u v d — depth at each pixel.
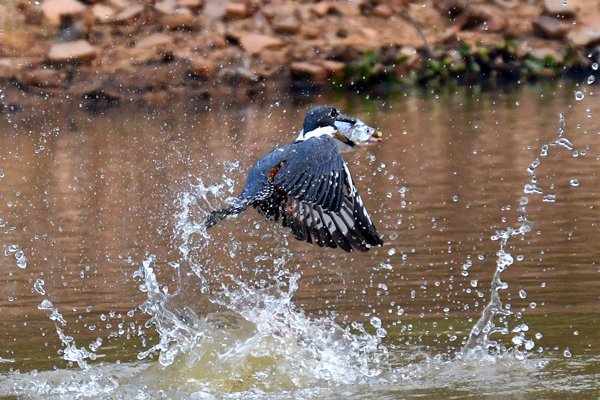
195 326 9.34
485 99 22.00
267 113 20.97
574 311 9.45
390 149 17.31
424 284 10.48
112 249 12.38
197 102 22.92
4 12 23.69
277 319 9.16
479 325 8.77
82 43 23.38
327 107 7.73
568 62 24.91
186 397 8.11
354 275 10.92
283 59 24.14
